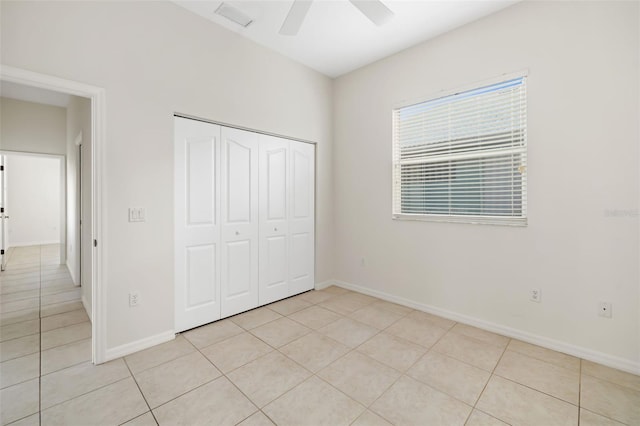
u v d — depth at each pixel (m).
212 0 2.38
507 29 2.45
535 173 2.34
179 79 2.45
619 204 2.01
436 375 1.94
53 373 1.95
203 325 2.70
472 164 2.73
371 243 3.54
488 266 2.62
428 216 3.02
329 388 1.80
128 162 2.19
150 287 2.31
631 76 1.95
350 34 2.86
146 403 1.66
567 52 2.18
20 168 7.33
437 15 2.55
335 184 3.94
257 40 2.97
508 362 2.10
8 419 1.53
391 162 3.31
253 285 3.11
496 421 1.54
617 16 1.99
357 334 2.54
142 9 2.24
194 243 2.62
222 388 1.80
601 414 1.59
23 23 1.77
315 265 3.79
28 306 3.19
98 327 2.06
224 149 2.83
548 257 2.30
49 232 7.71
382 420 1.54
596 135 2.08
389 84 3.30
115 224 2.13
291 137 3.40
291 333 2.55
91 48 2.01
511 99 2.48
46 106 4.57
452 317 2.85
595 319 2.11
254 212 3.10
